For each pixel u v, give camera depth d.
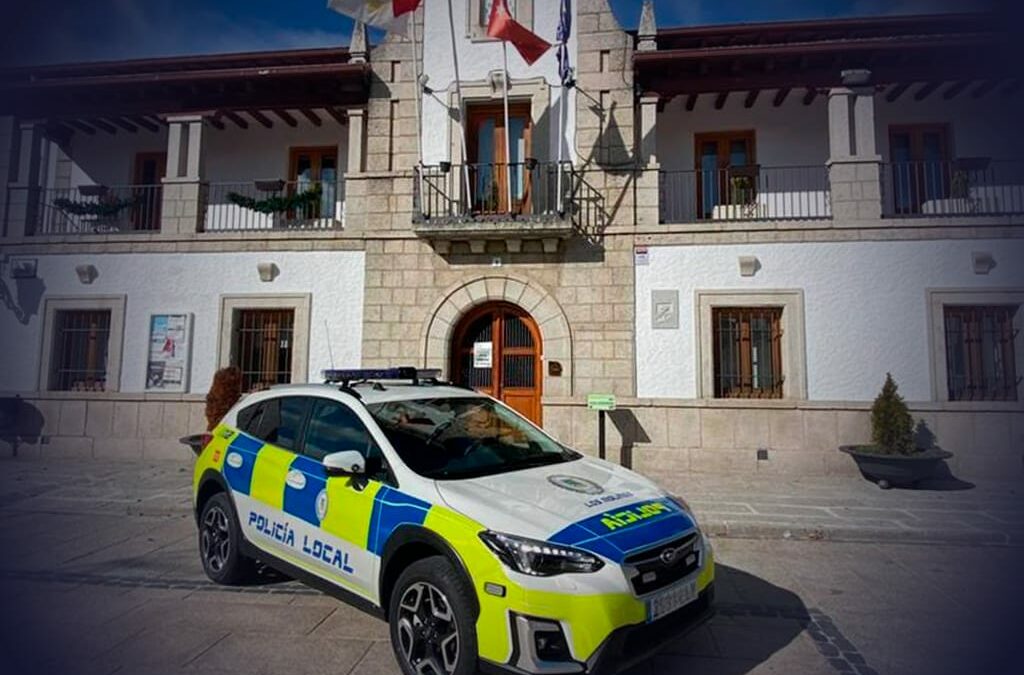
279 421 4.51
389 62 10.09
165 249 10.24
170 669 3.42
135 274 10.29
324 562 3.71
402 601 3.21
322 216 11.12
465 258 9.62
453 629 2.97
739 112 10.79
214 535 4.78
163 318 10.16
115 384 10.14
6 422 10.09
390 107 10.05
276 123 11.29
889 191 10.24
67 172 11.67
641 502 3.40
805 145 10.61
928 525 6.19
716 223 9.23
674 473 8.87
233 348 10.02
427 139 9.90
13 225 10.73
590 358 9.28
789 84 9.49
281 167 11.48
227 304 10.05
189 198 10.32
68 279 10.43
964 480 8.49
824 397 8.87
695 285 9.22
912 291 8.89
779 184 10.50
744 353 9.26
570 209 9.27
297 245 9.99
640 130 9.69
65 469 9.22
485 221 8.98
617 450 9.07
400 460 3.55
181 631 3.90
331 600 4.42
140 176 11.72
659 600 2.95
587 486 3.54
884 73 9.38
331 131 11.42
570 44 9.79
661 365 9.16
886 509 6.88
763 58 9.24
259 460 4.40
